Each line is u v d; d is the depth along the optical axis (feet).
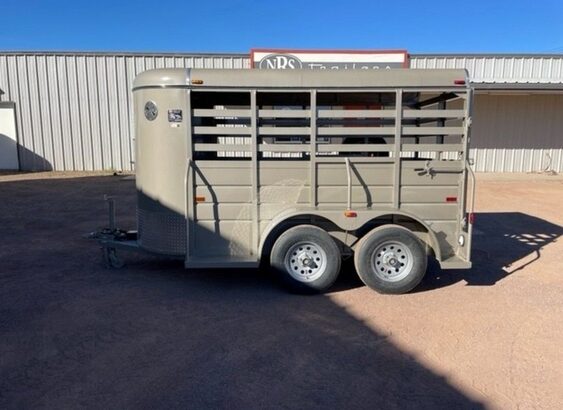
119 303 15.56
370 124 17.15
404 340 12.94
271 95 16.98
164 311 14.90
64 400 10.00
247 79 16.06
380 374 11.15
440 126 17.42
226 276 18.54
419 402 10.02
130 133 56.44
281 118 16.48
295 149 16.34
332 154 17.35
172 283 17.67
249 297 16.26
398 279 16.42
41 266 19.65
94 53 54.95
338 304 15.64
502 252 22.68
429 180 16.52
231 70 16.25
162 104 16.42
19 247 22.77
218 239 16.72
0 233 25.79
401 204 16.61
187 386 10.57
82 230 26.66
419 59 55.77
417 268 16.34
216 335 13.19
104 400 10.01
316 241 16.29
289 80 16.02
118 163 57.00
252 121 16.20
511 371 11.34
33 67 55.16
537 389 10.57
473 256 21.89
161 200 16.98
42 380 10.79
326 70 16.24
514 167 58.08
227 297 16.25
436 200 16.61
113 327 13.66
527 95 56.95
